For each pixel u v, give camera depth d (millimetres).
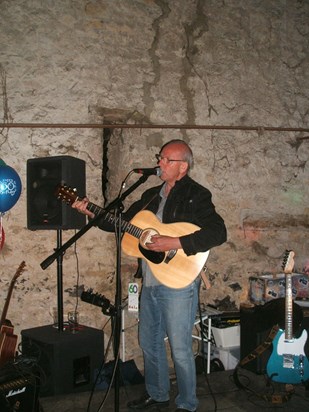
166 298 2309
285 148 4082
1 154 3256
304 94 4148
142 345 2469
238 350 3459
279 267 4031
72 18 3426
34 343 2746
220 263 3850
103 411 2508
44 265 2154
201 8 3814
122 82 3574
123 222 2426
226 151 3877
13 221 3270
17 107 3299
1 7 3262
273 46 4062
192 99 3787
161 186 2586
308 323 2992
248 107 3961
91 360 2852
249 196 3949
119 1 3555
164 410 2498
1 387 2055
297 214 4117
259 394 2744
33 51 3334
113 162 3662
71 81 3432
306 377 2809
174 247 2225
